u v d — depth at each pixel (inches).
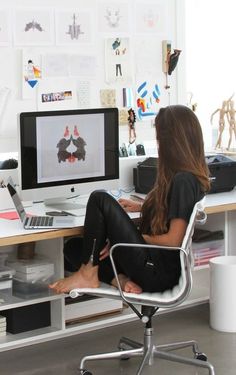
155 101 187.8
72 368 142.6
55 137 153.2
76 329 152.2
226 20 209.3
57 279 150.0
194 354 145.6
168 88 189.8
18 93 166.1
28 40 166.1
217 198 166.1
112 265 125.8
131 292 128.3
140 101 184.9
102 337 158.9
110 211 128.7
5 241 129.2
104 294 128.7
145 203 135.6
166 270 130.3
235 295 160.7
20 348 152.7
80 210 152.8
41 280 149.3
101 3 176.2
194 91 206.2
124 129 183.0
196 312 175.3
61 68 171.3
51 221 138.9
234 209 161.0
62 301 149.4
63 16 170.7
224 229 178.4
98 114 158.7
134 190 177.5
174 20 189.5
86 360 136.8
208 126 209.5
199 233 176.7
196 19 204.5
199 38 205.6
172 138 129.5
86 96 175.6
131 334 160.7
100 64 177.5
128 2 180.7
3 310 149.8
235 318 161.2
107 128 160.4
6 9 162.6
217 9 207.8
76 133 156.0
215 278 161.9
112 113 160.7
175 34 189.9
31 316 150.3
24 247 153.5
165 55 187.9
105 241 132.3
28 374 139.7
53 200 162.7
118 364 145.2
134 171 175.6
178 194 127.8
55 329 150.9
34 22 166.6
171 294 128.0
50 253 151.7
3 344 142.7
